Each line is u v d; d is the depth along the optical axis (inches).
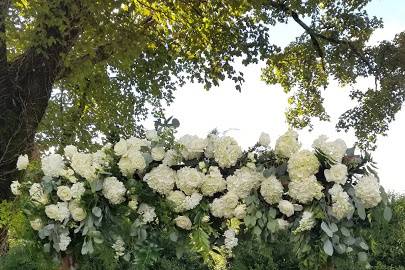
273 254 225.6
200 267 236.5
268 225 153.0
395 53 644.1
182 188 159.5
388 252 245.4
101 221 162.1
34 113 395.9
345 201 144.8
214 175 158.1
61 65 418.6
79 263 169.9
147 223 165.2
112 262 169.9
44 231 162.2
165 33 499.2
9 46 477.4
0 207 235.5
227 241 159.0
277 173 154.7
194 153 164.1
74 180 163.5
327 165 150.6
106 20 395.2
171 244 198.8
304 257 153.1
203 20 514.6
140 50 426.6
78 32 415.8
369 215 151.7
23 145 383.2
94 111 581.0
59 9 363.6
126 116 576.4
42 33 354.3
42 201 164.7
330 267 152.1
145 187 164.9
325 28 652.1
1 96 382.0
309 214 146.9
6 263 227.5
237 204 159.3
